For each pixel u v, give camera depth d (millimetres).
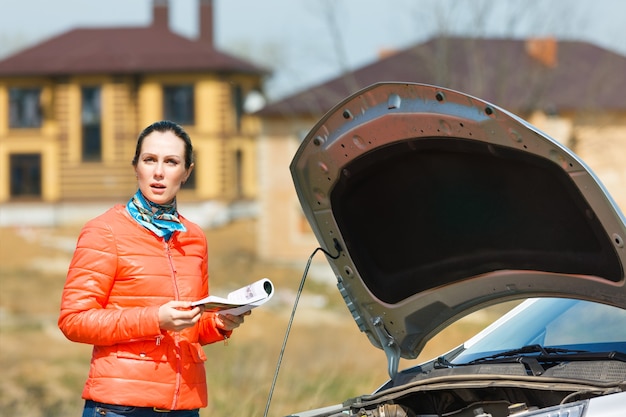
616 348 6531
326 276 55094
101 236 6324
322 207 6832
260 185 58562
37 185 74938
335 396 15086
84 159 74375
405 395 6406
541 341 6898
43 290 48938
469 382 6113
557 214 5914
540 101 50031
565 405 5441
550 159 5633
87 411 6363
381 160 6387
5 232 69438
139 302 6340
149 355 6273
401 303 6914
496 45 51500
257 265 56438
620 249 5645
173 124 6582
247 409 13086
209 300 6094
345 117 6383
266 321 38688
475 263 6562
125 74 73500
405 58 56812
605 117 51250
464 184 6211
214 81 72875
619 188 51688
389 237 6758
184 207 71938
